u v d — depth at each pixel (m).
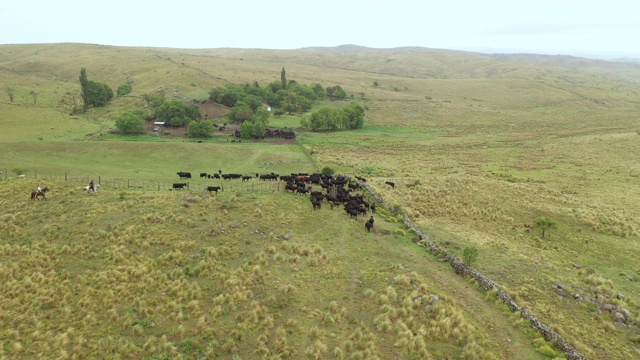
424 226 49.59
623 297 35.94
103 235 37.00
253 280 32.28
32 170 63.97
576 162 106.50
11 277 30.50
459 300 32.91
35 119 119.12
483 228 52.12
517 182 83.19
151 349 24.58
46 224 38.50
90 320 26.67
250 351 25.16
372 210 52.50
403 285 33.12
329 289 32.22
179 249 36.03
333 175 73.38
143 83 187.88
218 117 145.50
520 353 27.27
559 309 33.19
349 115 156.25
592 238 51.12
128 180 63.16
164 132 117.94
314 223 45.88
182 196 48.28
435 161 105.00
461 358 25.77
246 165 84.94
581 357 26.44
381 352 25.66
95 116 139.12
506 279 37.19
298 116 167.50
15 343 24.16
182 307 28.70
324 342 26.16
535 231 52.38
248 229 41.38
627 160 107.56
